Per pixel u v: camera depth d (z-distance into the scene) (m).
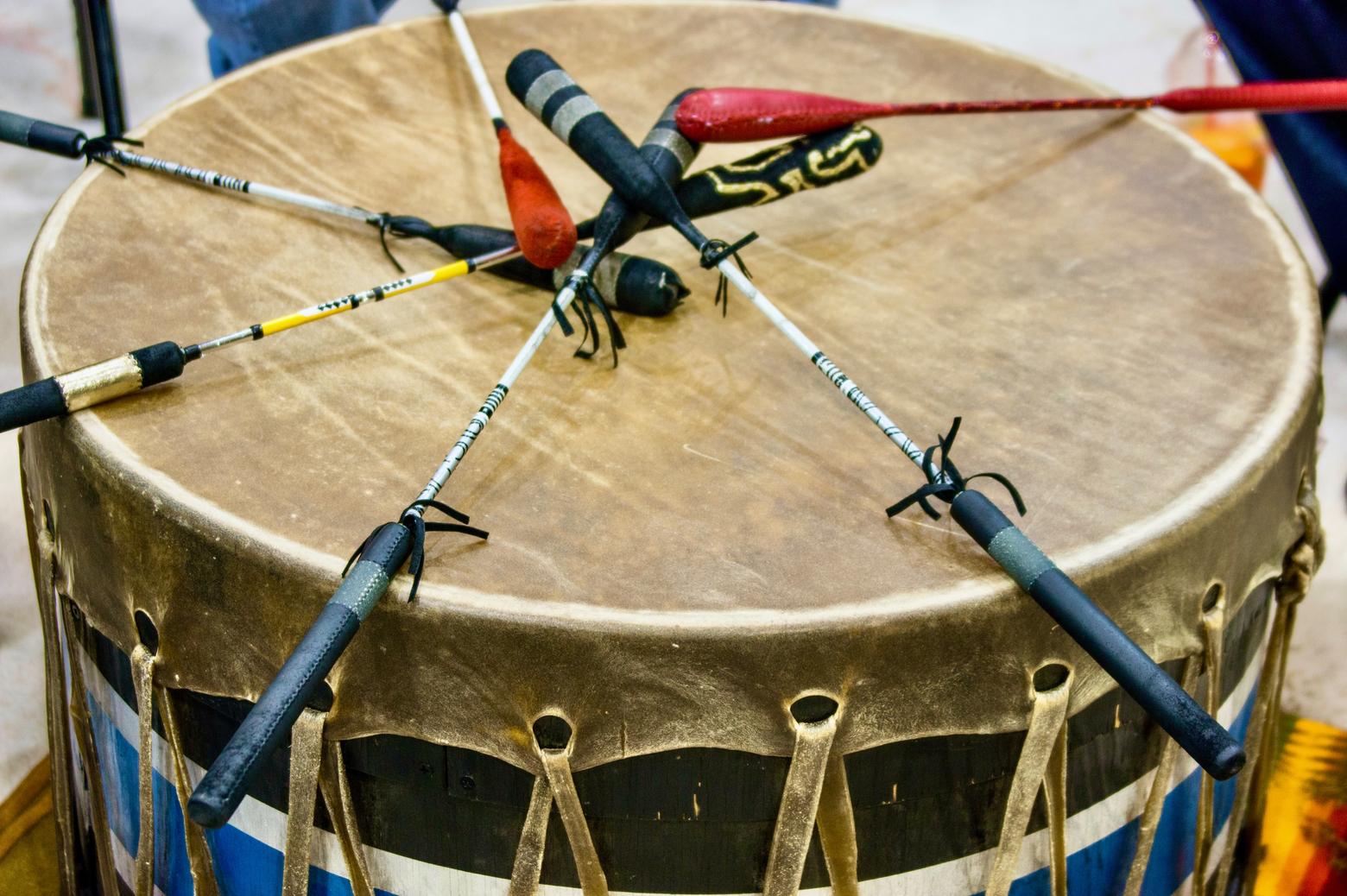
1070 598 0.89
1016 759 1.01
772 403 1.14
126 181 1.38
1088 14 3.52
